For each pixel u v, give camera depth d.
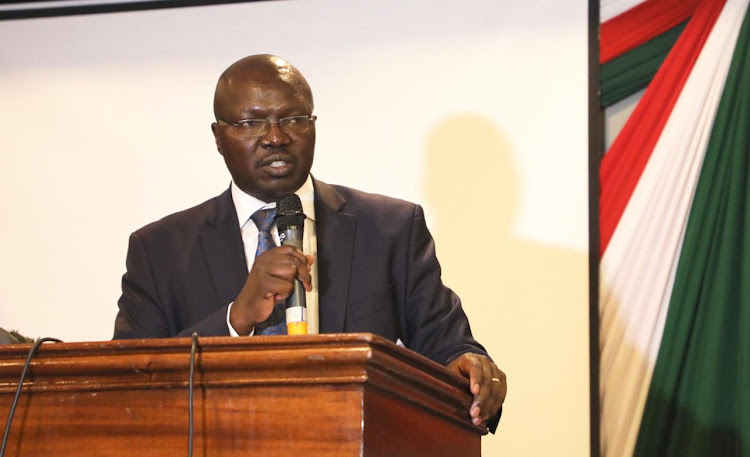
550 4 5.02
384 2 5.19
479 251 4.87
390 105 5.09
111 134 5.32
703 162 4.76
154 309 3.28
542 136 4.91
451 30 5.09
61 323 5.15
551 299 4.77
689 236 4.71
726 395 4.56
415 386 2.39
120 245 5.21
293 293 2.69
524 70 4.99
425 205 4.96
